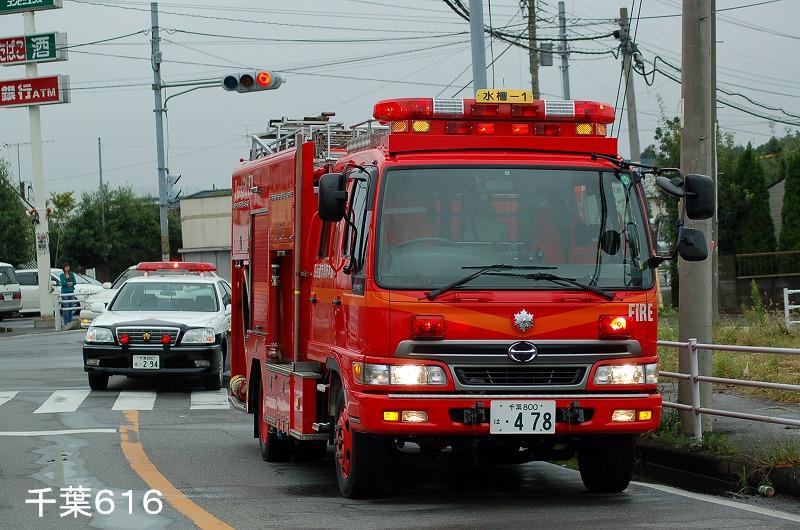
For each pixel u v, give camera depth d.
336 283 11.70
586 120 11.37
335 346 11.71
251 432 17.67
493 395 10.45
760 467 12.01
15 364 30.67
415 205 10.77
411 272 10.54
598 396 10.62
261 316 14.93
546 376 10.58
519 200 10.90
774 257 45.16
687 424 14.18
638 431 10.75
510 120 11.21
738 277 44.62
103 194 107.94
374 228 10.68
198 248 77.38
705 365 14.47
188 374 23.53
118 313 24.47
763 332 27.42
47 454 15.09
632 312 10.73
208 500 11.57
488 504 11.26
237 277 17.16
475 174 10.91
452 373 10.41
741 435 14.22
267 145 16.03
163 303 25.17
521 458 11.64
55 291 54.12
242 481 12.98
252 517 10.52
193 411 20.56
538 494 11.97
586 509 10.91
